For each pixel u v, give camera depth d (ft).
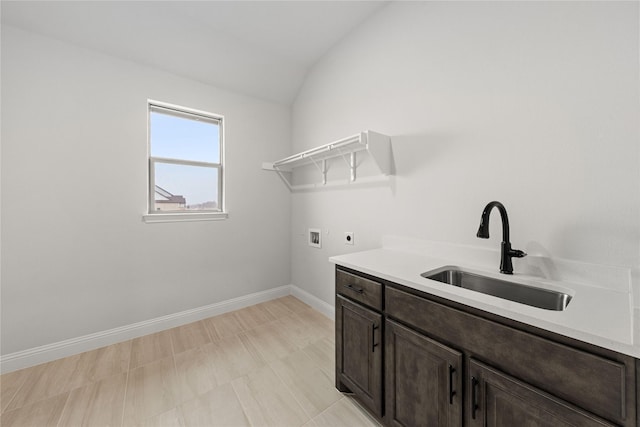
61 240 6.18
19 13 5.53
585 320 2.38
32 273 5.88
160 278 7.58
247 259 9.33
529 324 2.50
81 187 6.41
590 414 2.14
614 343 2.01
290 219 10.43
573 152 3.60
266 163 9.74
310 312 8.75
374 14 6.63
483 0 4.51
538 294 3.68
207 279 8.44
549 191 3.83
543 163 3.88
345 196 7.66
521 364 2.56
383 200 6.50
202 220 8.32
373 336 4.17
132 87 7.07
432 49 5.34
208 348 6.53
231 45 7.73
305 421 4.30
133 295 7.15
